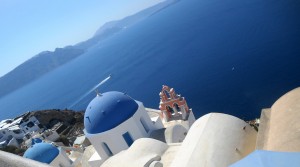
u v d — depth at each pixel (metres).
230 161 17.00
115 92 31.33
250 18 149.50
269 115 16.77
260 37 113.62
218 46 133.25
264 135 15.27
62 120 85.12
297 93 16.27
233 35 137.62
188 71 118.62
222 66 104.56
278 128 14.45
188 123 37.91
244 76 87.62
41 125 85.12
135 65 187.75
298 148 12.09
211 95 86.00
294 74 75.06
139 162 23.58
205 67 113.44
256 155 9.88
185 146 19.38
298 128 13.26
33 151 34.66
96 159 30.58
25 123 83.56
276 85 74.00
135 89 132.12
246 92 77.56
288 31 104.50
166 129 30.11
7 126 84.31
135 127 29.36
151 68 157.12
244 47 113.06
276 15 128.62
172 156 23.66
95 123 29.39
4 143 79.44
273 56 90.81
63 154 36.50
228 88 84.50
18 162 4.23
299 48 87.12
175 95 40.09
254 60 95.25
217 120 20.09
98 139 29.30
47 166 4.23
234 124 19.80
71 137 71.38
